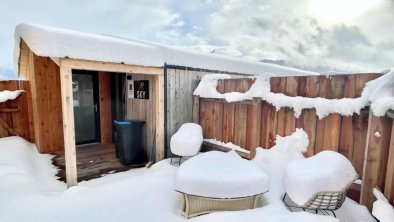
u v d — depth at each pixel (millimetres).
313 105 2914
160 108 4387
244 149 3953
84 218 2447
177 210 2678
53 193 3123
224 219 2240
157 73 4273
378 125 2219
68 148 3279
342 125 2713
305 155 3102
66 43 3117
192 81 4875
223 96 4180
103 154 5293
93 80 6262
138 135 4668
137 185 3180
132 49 3812
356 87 2598
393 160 2016
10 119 5363
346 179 2170
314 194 2105
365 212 2270
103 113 6379
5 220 2381
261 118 3633
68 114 3244
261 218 2188
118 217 2480
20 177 3436
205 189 2383
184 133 4203
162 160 4402
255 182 2436
